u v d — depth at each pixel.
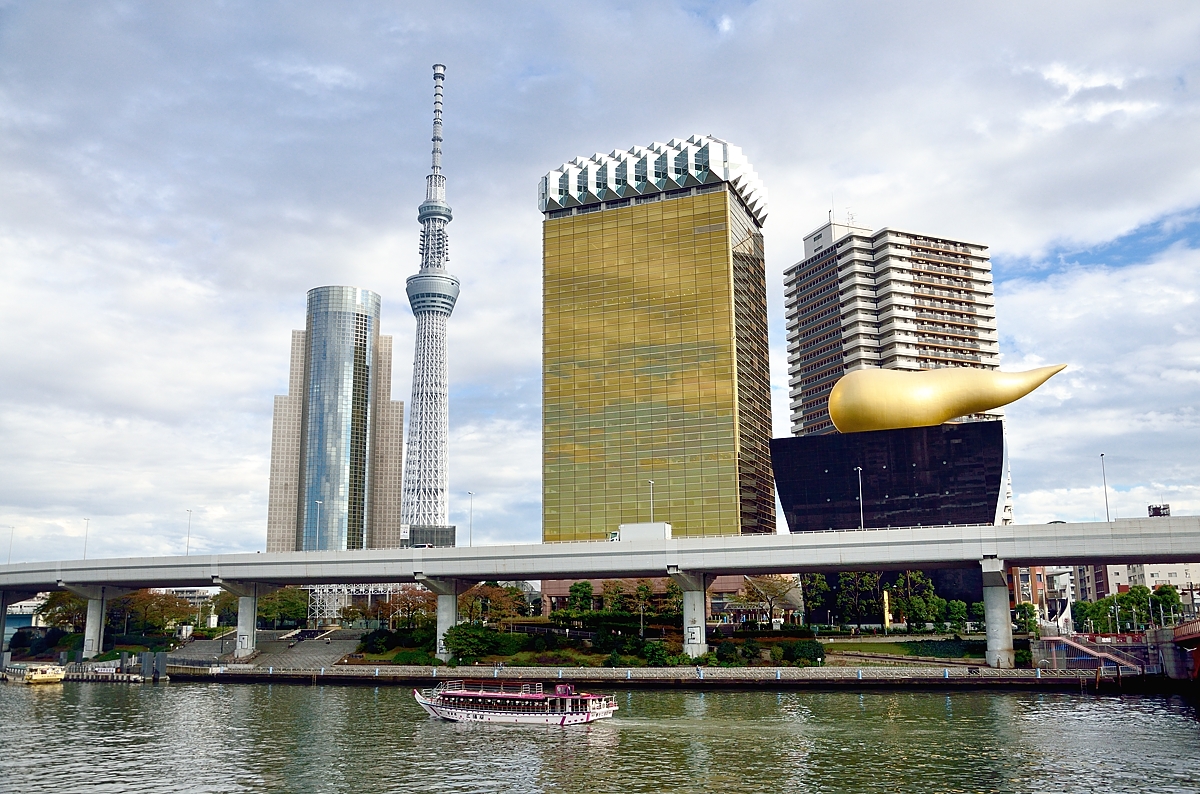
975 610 163.62
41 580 164.38
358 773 65.19
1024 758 67.06
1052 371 177.25
